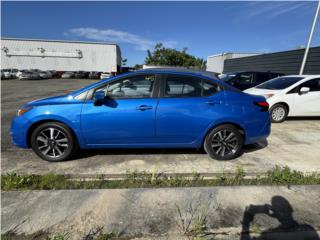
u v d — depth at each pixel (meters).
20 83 24.27
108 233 2.05
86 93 3.39
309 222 2.23
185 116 3.40
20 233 2.03
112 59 43.34
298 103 6.26
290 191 2.74
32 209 2.34
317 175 3.22
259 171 3.37
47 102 3.42
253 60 20.58
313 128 5.80
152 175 3.11
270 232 2.10
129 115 3.33
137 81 3.41
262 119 3.65
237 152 3.68
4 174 3.14
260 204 2.49
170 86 3.44
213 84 3.54
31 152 3.95
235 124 3.56
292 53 14.81
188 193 2.67
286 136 5.11
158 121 3.38
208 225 2.17
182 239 2.01
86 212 2.31
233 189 2.77
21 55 40.94
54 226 2.12
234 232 2.10
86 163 3.54
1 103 9.59
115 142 3.48
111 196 2.58
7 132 5.19
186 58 43.16
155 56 43.25
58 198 2.53
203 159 3.75
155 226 2.14
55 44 41.38
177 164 3.56
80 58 42.47
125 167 3.43
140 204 2.45
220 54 33.19
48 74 37.59
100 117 3.32
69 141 3.46
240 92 3.62
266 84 7.09
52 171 3.27
